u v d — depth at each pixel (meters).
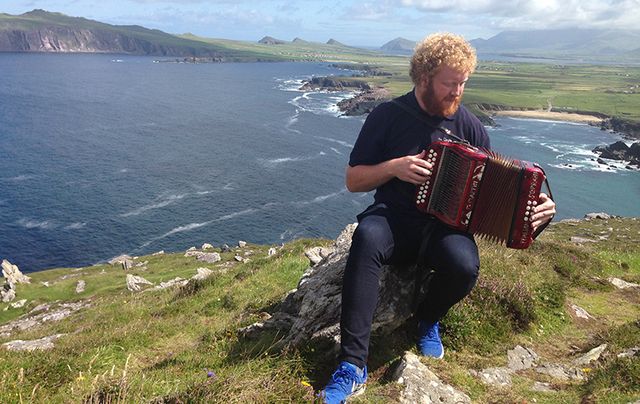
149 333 11.81
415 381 5.88
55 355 9.18
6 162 104.38
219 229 76.75
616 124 173.38
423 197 6.01
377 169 6.14
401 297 7.06
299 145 127.56
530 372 7.39
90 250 69.88
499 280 9.39
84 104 179.88
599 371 6.96
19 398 6.11
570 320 10.09
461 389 6.26
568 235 41.28
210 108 181.88
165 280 49.94
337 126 154.88
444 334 7.59
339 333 6.67
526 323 8.95
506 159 5.94
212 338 9.36
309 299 7.89
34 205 82.75
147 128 143.12
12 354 9.30
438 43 5.95
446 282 6.20
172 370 7.39
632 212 89.31
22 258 66.94
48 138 126.19
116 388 5.64
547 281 11.11
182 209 83.44
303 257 19.09
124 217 79.69
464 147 5.94
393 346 6.88
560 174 111.56
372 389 5.82
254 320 10.38
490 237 6.04
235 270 21.28
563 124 181.62
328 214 83.62
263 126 150.62
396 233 6.13
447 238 6.09
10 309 48.12
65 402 6.02
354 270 5.77
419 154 6.05
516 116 196.62
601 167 118.75
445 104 6.08
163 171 102.44
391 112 6.31
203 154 116.19
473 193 5.92
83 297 48.75
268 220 80.44
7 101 178.25
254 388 5.18
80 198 86.44
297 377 6.02
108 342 11.12
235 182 97.12
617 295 13.39
